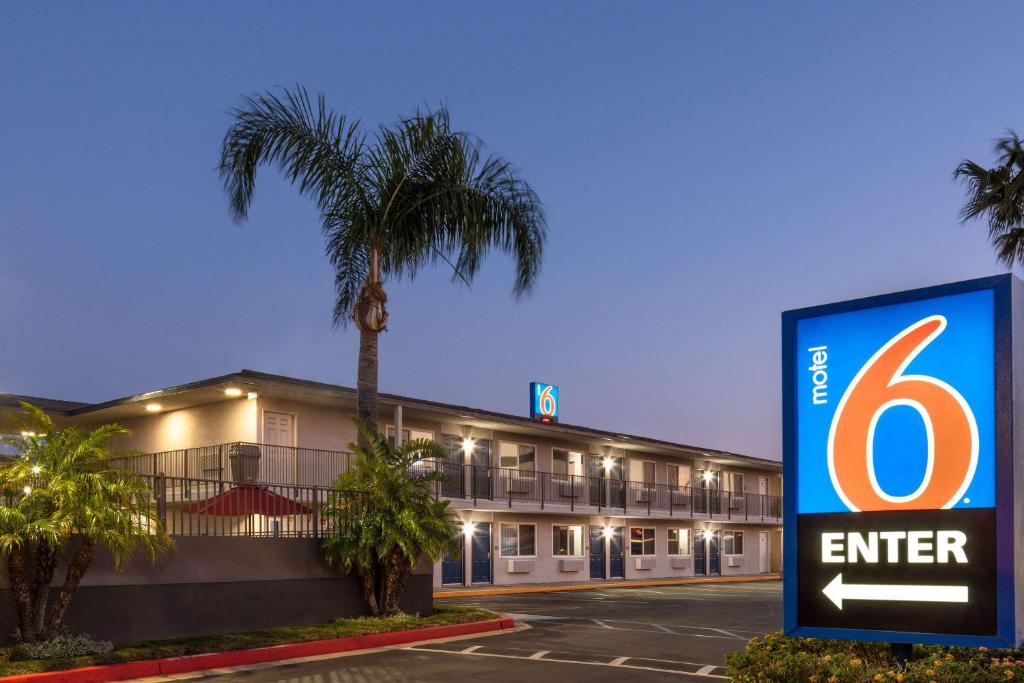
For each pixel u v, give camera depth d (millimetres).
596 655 14508
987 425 6688
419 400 31969
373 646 15531
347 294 20359
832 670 6875
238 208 18938
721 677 12375
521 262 19891
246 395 26500
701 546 47688
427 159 19516
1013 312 6680
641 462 43969
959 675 6590
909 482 6992
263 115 18844
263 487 17219
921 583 6848
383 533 17422
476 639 16734
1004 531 6484
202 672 12820
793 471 7566
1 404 27766
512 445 36531
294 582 16703
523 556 36125
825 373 7527
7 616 12578
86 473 13023
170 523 21969
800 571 7414
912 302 7156
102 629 13672
